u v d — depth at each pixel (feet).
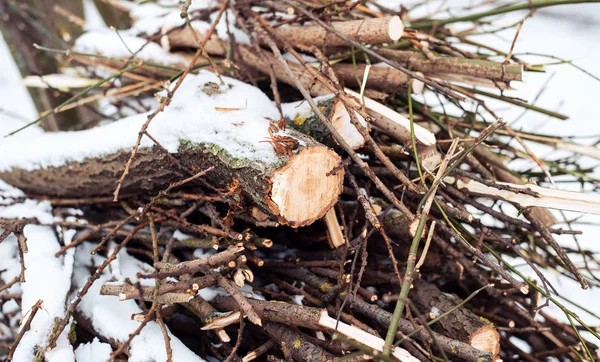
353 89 4.39
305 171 3.67
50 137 4.56
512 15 9.41
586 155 4.40
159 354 3.74
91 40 5.01
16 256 4.41
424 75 4.27
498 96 4.34
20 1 6.21
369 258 4.24
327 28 4.07
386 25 4.08
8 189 4.57
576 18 9.62
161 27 4.95
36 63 6.18
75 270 4.26
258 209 3.85
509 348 4.33
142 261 4.41
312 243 4.29
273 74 4.21
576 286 5.77
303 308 3.74
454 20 4.48
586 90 8.32
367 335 3.64
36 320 3.88
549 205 3.97
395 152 4.09
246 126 3.84
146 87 4.90
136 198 4.44
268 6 4.56
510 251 4.46
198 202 4.12
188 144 3.95
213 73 4.28
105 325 3.92
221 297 3.92
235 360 3.81
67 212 4.50
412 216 3.72
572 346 4.25
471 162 4.24
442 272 4.21
